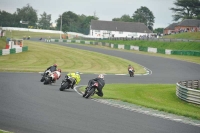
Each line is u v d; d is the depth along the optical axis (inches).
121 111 826.2
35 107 789.9
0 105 779.4
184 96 1309.1
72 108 813.9
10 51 3233.3
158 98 1352.1
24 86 1217.4
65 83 1169.4
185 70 2706.7
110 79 1929.1
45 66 2519.7
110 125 653.9
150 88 1601.9
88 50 4375.0
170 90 1604.3
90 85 1032.2
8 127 590.9
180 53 3956.7
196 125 734.5
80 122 663.1
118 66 2891.2
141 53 4158.5
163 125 695.7
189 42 4375.0
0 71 1882.4
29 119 660.1
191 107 1181.1
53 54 3570.4
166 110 892.0
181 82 1515.7
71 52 3929.6
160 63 3152.1
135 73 2406.5
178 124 724.0
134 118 745.6
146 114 812.0
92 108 837.2
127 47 4726.9
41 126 612.4
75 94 1104.2
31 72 1966.0
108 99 1047.0
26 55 3250.5
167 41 4707.2
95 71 2410.2
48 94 1042.7
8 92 1017.5
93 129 613.0
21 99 894.4
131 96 1302.9
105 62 3139.8
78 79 1192.2
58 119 676.1
